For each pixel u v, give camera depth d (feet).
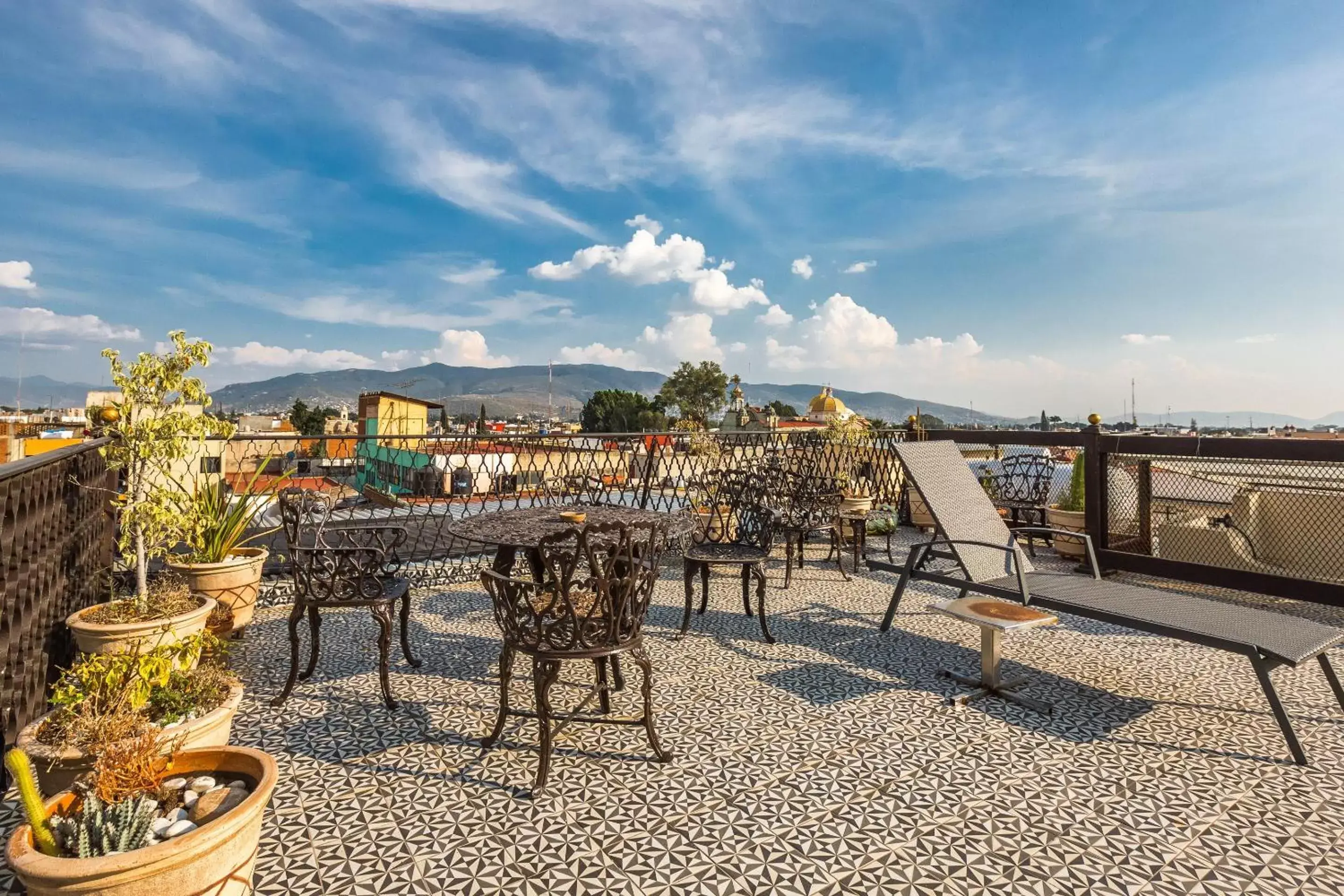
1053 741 8.30
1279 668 10.91
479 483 19.72
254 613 14.08
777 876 5.68
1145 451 16.89
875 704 9.49
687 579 12.76
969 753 7.97
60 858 4.02
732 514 16.96
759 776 7.41
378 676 10.59
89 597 11.36
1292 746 7.61
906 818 6.58
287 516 9.46
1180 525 16.76
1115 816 6.59
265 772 5.05
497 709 9.29
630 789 7.13
